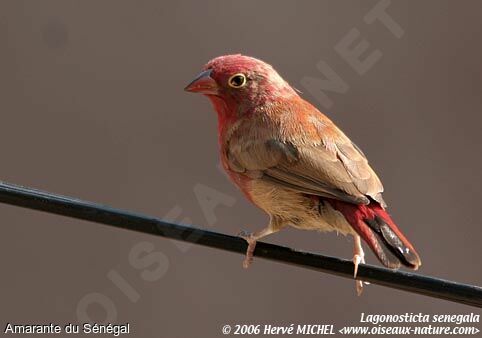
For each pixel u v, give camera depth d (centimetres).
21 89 1636
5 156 1603
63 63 1650
